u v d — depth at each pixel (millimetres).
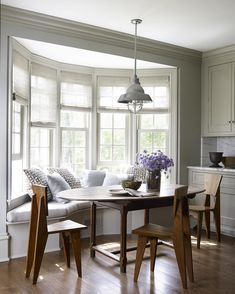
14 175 3938
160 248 3840
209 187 4203
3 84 3418
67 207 3764
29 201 4039
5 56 3432
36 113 4312
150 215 4445
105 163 5090
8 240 3418
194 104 5047
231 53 4691
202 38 4375
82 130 4984
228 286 2818
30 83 4211
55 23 3727
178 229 2812
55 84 4621
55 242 3732
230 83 4703
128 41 4305
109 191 3398
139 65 4777
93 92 4996
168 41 4500
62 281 2904
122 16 3652
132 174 4723
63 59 4508
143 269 3203
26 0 3254
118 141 5148
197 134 5082
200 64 5109
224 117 4789
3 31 3420
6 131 3430
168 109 4953
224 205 4461
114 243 4043
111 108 5020
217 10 3488
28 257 2980
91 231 3584
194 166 4953
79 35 3959
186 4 3346
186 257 2941
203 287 2799
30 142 4316
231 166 4625
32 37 3631
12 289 2736
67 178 4414
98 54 4227
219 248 3855
